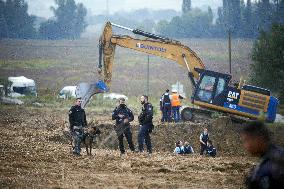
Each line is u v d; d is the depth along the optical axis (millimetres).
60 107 115000
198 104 78375
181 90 101500
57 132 68125
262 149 14602
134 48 78438
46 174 34031
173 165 39594
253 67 116625
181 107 82938
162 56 79375
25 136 62938
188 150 57844
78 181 31750
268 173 14070
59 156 43594
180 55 79625
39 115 95938
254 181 14289
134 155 47750
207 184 31719
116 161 41500
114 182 31641
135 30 77688
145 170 36531
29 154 43719
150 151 52031
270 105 76562
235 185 31453
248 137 14711
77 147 46062
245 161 45719
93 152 51812
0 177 32281
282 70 112625
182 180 33000
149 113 51406
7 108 107562
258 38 119688
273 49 112625
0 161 38844
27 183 30625
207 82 78188
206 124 73062
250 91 77062
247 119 79250
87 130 46969
